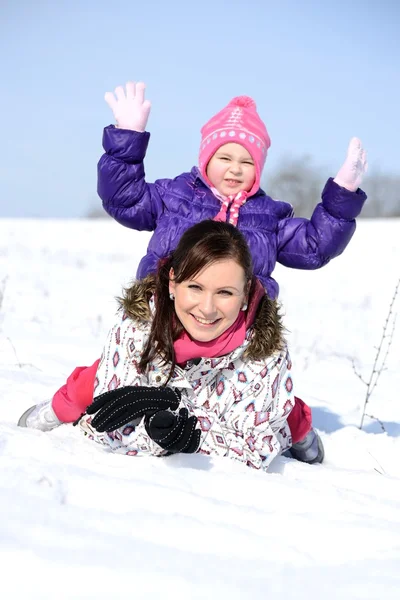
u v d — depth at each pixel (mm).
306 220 3744
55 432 3199
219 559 2018
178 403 2859
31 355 5316
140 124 3619
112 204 3664
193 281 2809
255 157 3656
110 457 2805
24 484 2314
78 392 3186
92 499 2344
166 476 2637
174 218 3590
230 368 3176
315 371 6398
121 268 15078
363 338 8492
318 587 1919
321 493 2703
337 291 13141
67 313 8453
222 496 2590
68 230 25344
